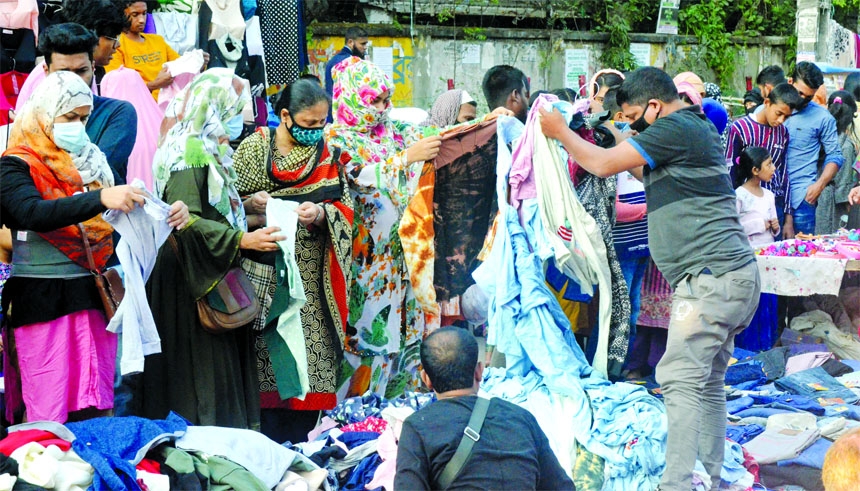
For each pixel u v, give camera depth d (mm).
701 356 4129
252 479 3611
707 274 4129
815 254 6203
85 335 3938
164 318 4277
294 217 4402
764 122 7234
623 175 5496
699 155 4152
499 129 4848
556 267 4961
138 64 5906
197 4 6543
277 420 4754
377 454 4156
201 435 3777
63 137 3830
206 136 4340
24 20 5438
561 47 10891
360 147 5012
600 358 4738
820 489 4555
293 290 4348
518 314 4543
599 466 4180
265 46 7426
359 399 4820
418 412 3186
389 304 5117
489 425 3135
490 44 10469
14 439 3406
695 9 11766
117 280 4035
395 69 9977
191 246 4223
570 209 4578
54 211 3693
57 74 3865
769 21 12367
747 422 5152
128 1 5840
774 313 6809
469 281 5160
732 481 4410
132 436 3604
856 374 6090
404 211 4965
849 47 11305
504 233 4586
